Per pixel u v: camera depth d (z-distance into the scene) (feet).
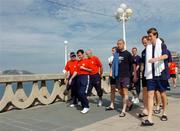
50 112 33.27
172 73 56.49
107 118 29.17
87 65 33.09
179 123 25.03
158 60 23.88
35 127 26.55
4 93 33.71
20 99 35.60
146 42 26.91
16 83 35.37
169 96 44.09
